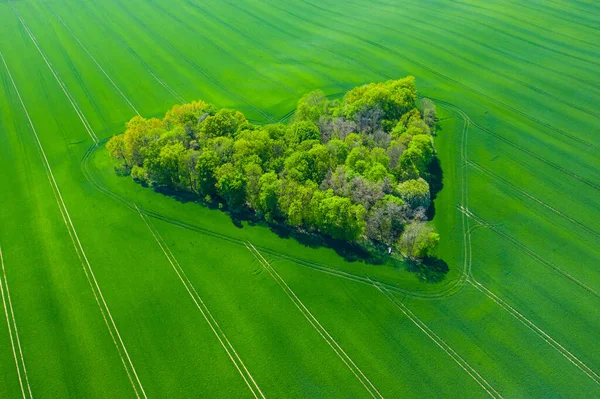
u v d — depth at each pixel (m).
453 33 170.25
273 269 85.88
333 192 89.19
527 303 80.44
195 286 83.00
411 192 90.44
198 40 168.38
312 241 90.94
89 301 80.25
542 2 191.12
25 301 80.00
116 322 77.19
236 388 68.88
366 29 174.62
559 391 68.88
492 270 85.62
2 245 89.44
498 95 136.50
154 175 100.50
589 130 121.88
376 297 81.12
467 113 128.62
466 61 153.50
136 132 103.19
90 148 115.50
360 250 88.88
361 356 72.81
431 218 95.94
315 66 151.88
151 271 85.44
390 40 166.75
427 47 161.75
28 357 72.31
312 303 80.31
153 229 93.62
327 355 72.94
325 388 68.88
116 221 95.25
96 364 71.56
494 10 186.12
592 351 73.81
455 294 81.62
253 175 92.69
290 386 69.12
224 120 103.94
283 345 74.31
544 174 107.81
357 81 143.88
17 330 75.75
